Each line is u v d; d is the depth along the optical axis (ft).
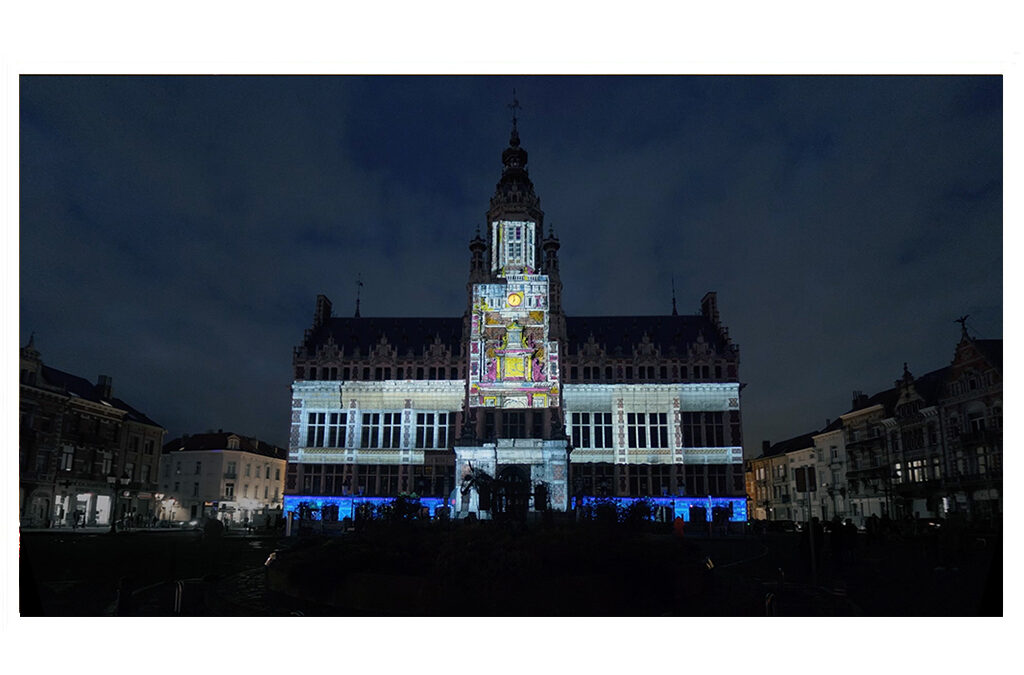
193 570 80.23
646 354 220.23
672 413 215.10
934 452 229.86
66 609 51.57
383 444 217.15
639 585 56.13
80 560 86.99
